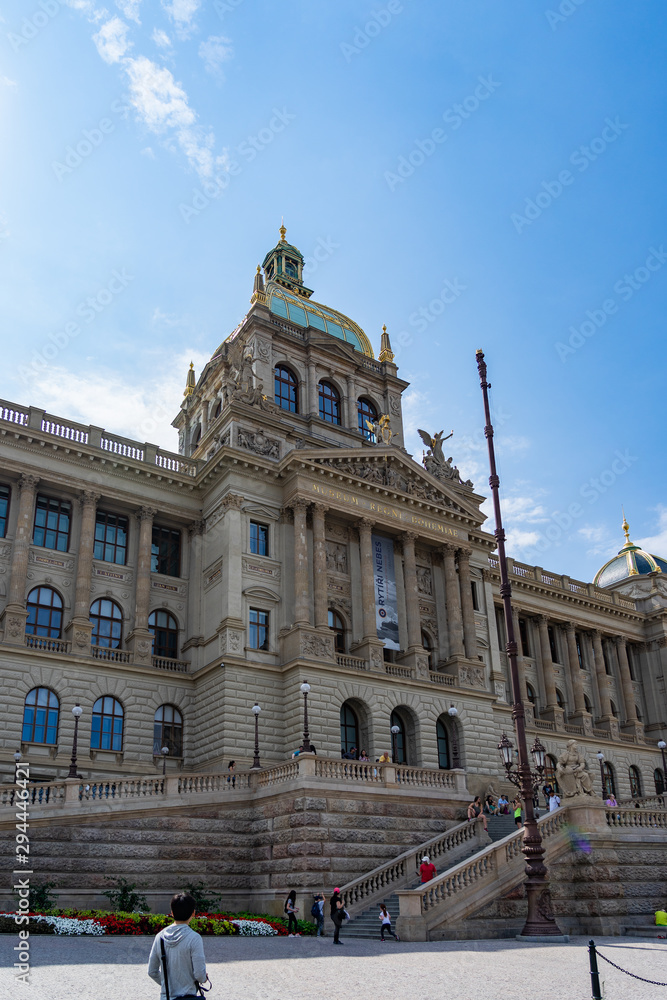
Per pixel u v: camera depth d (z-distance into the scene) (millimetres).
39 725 47250
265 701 51062
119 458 54812
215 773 38781
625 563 96500
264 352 67250
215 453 56938
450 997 16562
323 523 56625
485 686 60906
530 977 19500
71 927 27219
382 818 38625
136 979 17375
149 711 51031
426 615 62406
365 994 16844
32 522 51156
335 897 30859
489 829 42000
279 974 19844
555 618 80312
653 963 22328
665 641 86500
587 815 35062
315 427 66250
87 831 34312
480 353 36375
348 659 54188
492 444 34969
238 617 52375
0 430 51000
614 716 80250
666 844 36875
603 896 33531
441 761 57719
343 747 53000
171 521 57875
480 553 69312
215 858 37094
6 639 47438
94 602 53188
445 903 30391
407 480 62844
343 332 76000
